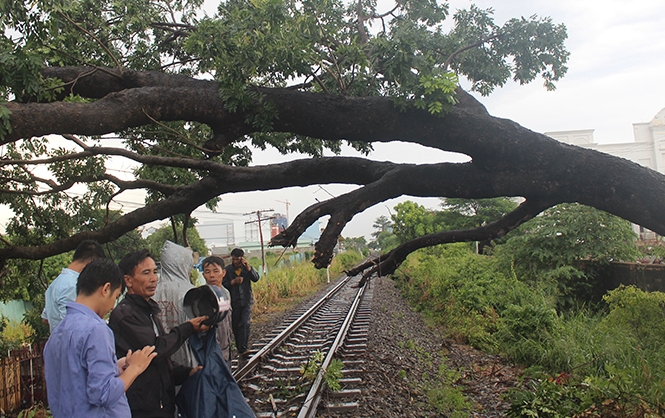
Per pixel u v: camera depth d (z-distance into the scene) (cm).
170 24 691
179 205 592
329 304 1862
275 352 930
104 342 274
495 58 675
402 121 499
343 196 506
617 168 488
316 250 479
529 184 507
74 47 636
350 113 500
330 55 544
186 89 488
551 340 857
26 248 644
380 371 763
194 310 384
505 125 498
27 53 424
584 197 504
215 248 6297
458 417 579
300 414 540
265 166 564
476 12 662
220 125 508
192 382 380
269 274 2311
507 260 1477
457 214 3002
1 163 502
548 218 1409
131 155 526
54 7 482
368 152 766
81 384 265
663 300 880
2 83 429
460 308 1207
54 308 404
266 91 502
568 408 538
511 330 962
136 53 704
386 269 630
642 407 495
